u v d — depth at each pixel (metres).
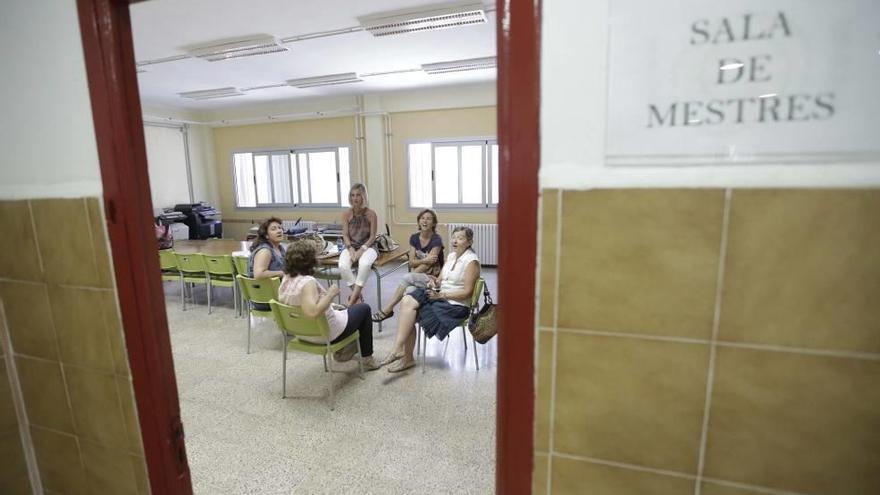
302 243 2.53
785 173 0.58
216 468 1.95
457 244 3.00
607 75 0.63
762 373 0.63
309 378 2.85
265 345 3.44
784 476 0.65
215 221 7.26
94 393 1.12
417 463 1.98
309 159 7.18
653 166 0.63
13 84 1.04
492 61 4.68
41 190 1.06
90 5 0.92
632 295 0.67
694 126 0.60
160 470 1.10
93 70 0.95
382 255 3.95
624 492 0.74
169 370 1.11
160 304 1.08
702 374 0.66
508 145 0.70
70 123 1.00
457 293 2.86
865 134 0.54
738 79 0.58
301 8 3.21
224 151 7.70
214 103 6.86
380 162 6.62
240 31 3.65
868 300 0.57
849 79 0.54
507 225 0.72
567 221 0.68
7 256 1.14
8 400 1.21
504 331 0.76
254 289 3.18
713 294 0.63
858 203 0.55
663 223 0.63
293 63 4.68
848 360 0.59
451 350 3.33
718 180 0.60
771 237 0.59
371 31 3.66
